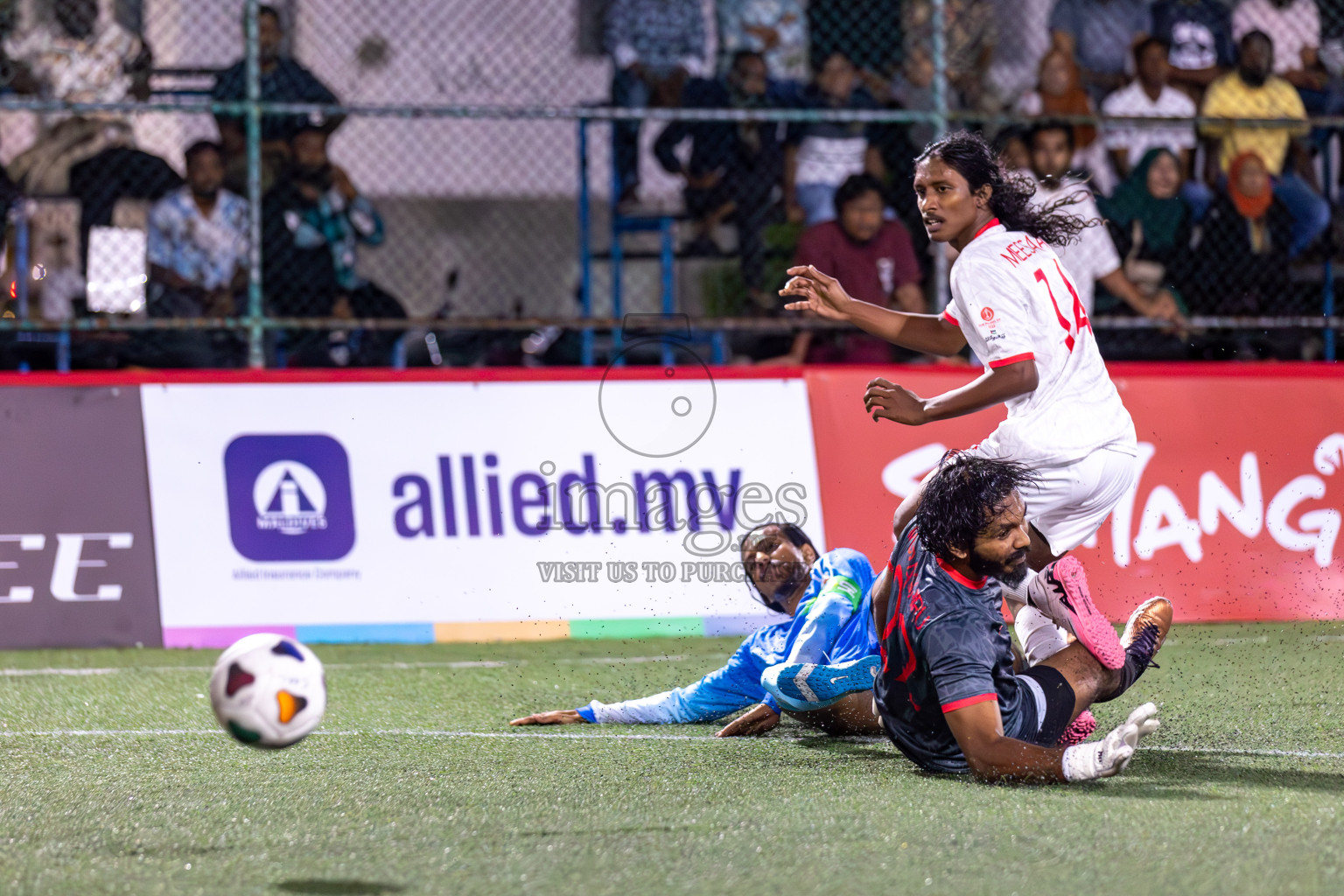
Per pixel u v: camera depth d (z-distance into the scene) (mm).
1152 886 6344
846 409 16672
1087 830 7316
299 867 6863
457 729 10977
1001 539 8336
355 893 6406
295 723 7859
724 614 16359
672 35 23406
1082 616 8891
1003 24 23875
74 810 8125
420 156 25016
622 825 7621
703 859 6898
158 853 7172
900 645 8836
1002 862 6742
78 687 13320
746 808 8000
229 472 16219
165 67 22297
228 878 6680
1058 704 8797
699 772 9125
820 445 16562
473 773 9156
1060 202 10289
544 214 25594
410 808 8109
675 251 20250
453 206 25266
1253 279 19531
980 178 9914
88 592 15969
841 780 8789
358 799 8367
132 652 15734
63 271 19109
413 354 20531
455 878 6637
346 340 19688
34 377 16156
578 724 11156
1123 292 19188
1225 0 21531
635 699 11852
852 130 20141
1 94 19531
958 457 8734
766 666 10797
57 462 16078
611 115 17797
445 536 16266
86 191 18688
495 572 16219
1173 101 21094
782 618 16281
